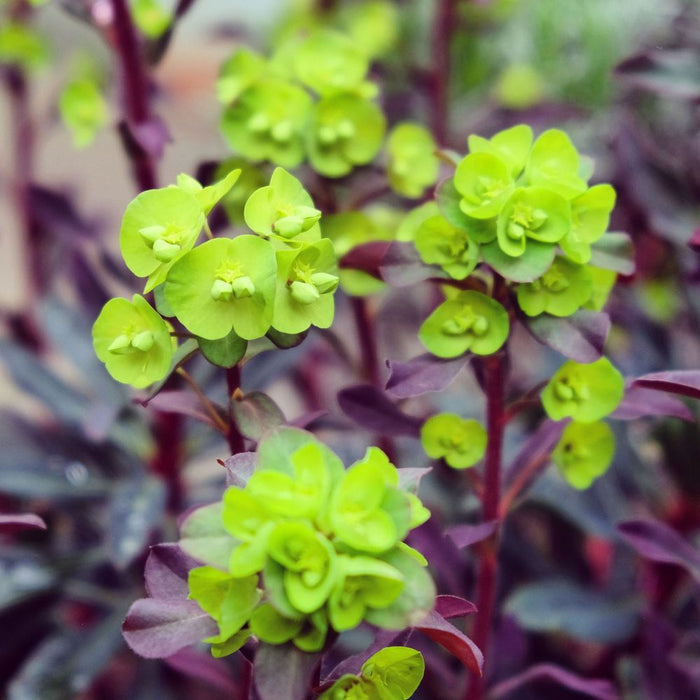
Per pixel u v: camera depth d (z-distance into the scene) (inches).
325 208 20.1
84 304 24.1
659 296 27.0
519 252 16.5
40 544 24.6
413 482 15.5
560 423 17.7
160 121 20.8
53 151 47.1
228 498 14.6
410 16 35.8
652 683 19.7
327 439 22.6
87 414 21.9
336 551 14.7
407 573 14.8
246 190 19.7
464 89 35.6
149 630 15.4
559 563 22.4
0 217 41.6
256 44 35.6
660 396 17.8
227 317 15.9
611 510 21.6
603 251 17.2
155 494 21.2
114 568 22.5
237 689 18.2
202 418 17.1
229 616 14.8
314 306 16.1
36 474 22.3
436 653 20.6
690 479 21.8
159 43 20.8
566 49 33.8
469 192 16.8
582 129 32.7
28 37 28.3
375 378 20.8
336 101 19.5
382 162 20.8
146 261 16.1
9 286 39.3
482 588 17.9
